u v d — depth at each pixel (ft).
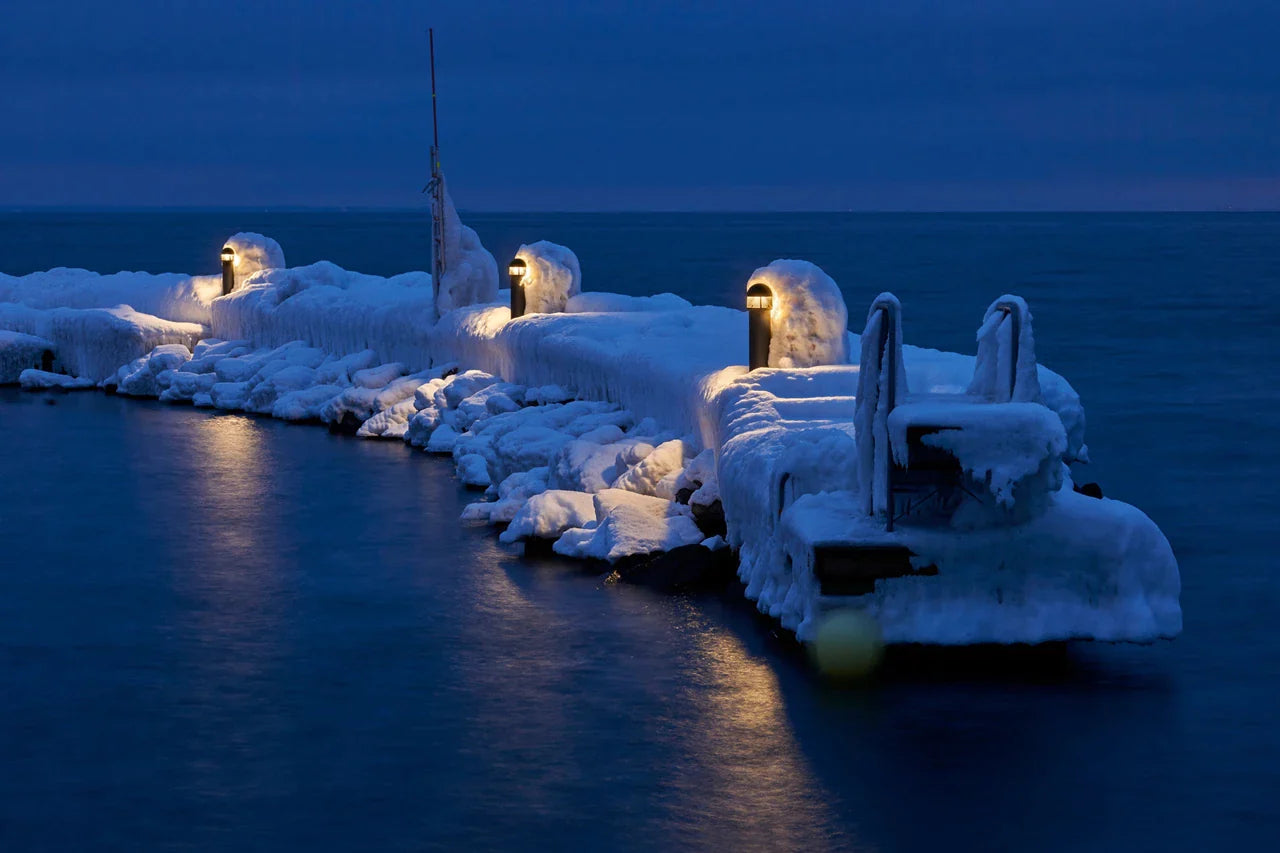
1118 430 68.95
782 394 47.60
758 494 40.40
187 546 47.98
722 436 46.06
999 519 33.83
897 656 35.22
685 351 58.80
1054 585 33.99
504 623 38.86
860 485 35.27
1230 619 38.86
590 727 31.17
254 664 35.60
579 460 50.93
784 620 36.65
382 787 28.19
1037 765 29.07
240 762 29.43
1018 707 32.14
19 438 70.79
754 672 34.50
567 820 26.73
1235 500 53.52
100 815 27.02
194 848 25.71
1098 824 26.50
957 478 34.17
